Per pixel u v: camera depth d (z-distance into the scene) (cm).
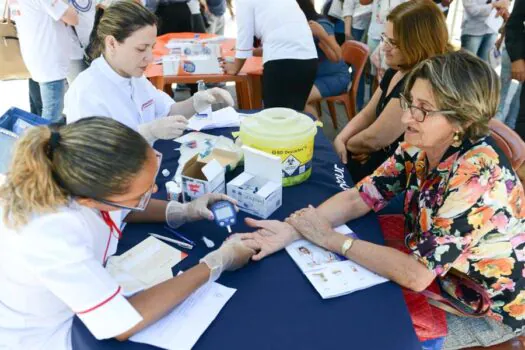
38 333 112
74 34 315
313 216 132
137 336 99
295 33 273
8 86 438
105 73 176
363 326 102
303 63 278
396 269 115
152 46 173
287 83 282
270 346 97
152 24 167
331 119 407
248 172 150
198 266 112
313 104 362
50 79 312
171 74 290
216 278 114
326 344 98
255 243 125
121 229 133
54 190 93
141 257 122
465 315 131
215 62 290
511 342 132
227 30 655
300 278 117
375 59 331
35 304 109
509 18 298
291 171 155
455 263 121
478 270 125
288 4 271
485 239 116
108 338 98
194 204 135
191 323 102
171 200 147
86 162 89
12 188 93
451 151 120
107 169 90
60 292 95
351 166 223
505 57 340
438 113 110
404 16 182
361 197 145
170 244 129
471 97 106
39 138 92
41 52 303
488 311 130
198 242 130
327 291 111
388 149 205
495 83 107
